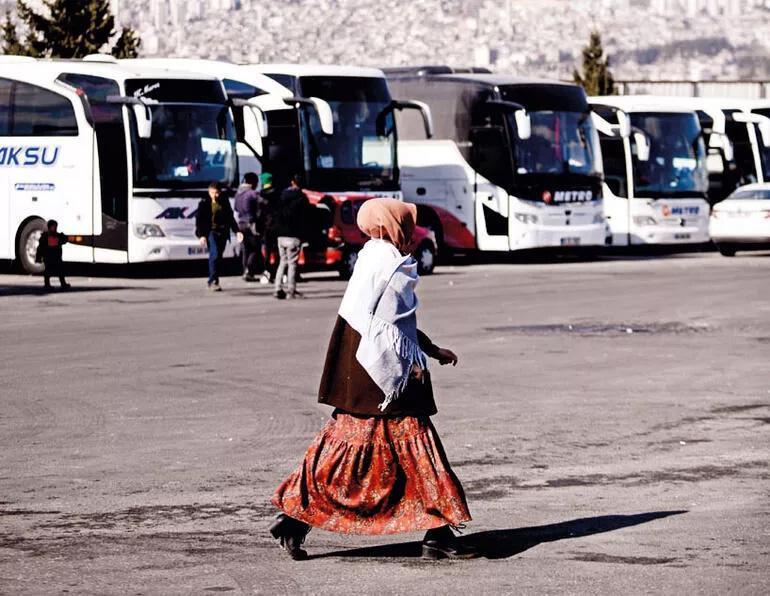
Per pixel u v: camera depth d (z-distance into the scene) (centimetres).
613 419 1291
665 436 1205
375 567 792
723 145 4278
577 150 3916
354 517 796
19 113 3322
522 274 3353
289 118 3466
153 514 920
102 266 3688
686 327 2084
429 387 801
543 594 731
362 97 3522
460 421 1279
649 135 4200
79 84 3259
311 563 801
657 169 4281
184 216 3203
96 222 3212
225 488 1000
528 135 3741
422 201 3941
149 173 3172
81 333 2006
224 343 1880
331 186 3453
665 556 811
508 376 1571
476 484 1012
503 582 757
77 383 1517
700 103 4759
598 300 2553
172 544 842
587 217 3916
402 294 782
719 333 2006
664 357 1738
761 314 2284
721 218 4159
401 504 797
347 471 793
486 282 3047
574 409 1348
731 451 1138
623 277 3216
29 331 2038
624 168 4244
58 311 2350
